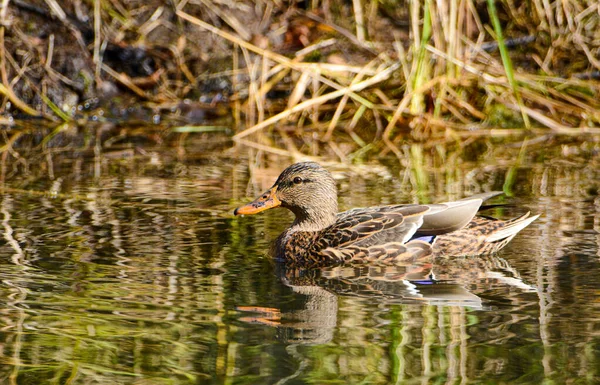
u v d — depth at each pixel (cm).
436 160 1628
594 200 1300
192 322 827
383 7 2109
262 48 2050
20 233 1127
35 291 909
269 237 1149
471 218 1081
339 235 1091
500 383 693
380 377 705
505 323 822
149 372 716
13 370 720
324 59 2020
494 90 1916
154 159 1636
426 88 1823
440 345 770
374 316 849
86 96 2009
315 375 710
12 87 1975
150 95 2031
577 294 902
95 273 972
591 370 714
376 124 1900
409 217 1101
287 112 1816
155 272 984
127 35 2069
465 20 2050
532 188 1389
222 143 1791
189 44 2078
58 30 2025
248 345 772
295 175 1138
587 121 1884
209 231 1162
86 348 764
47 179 1457
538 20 2078
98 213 1237
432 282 969
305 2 2138
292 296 913
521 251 1067
